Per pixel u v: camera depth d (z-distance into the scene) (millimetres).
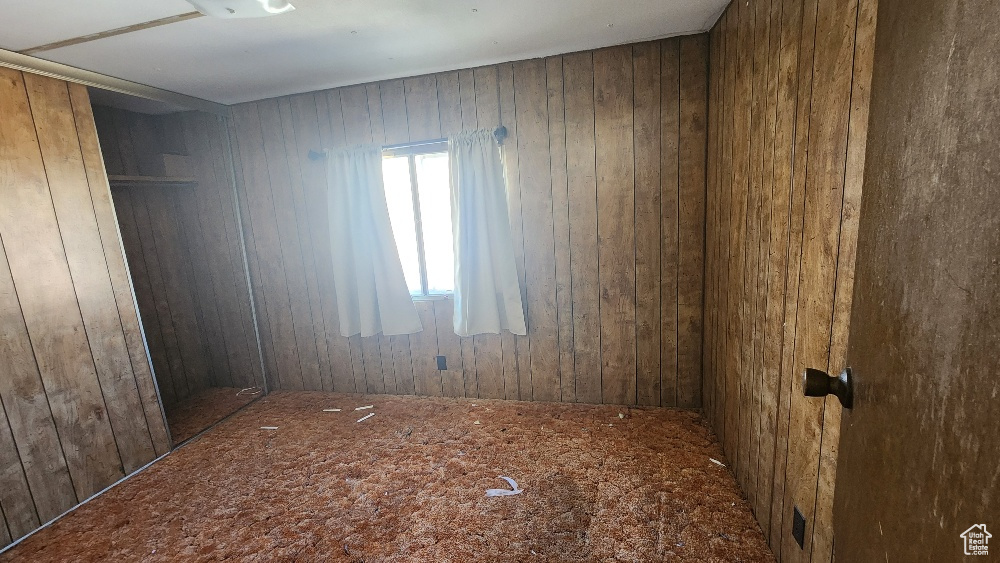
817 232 1308
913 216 509
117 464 2482
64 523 2162
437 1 1951
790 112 1496
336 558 1842
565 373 3102
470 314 3082
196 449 2797
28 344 2131
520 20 2197
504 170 2936
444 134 2996
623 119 2703
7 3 1680
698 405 2920
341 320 3354
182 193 3570
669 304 2842
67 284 2289
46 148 2229
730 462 2262
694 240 2734
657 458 2383
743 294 2008
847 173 1133
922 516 473
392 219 3299
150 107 3219
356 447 2713
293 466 2545
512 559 1774
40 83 2221
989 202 380
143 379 2639
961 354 414
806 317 1389
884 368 574
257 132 3336
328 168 3184
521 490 2193
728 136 2195
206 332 3781
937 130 462
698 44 2533
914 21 511
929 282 473
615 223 2826
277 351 3676
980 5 393
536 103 2809
